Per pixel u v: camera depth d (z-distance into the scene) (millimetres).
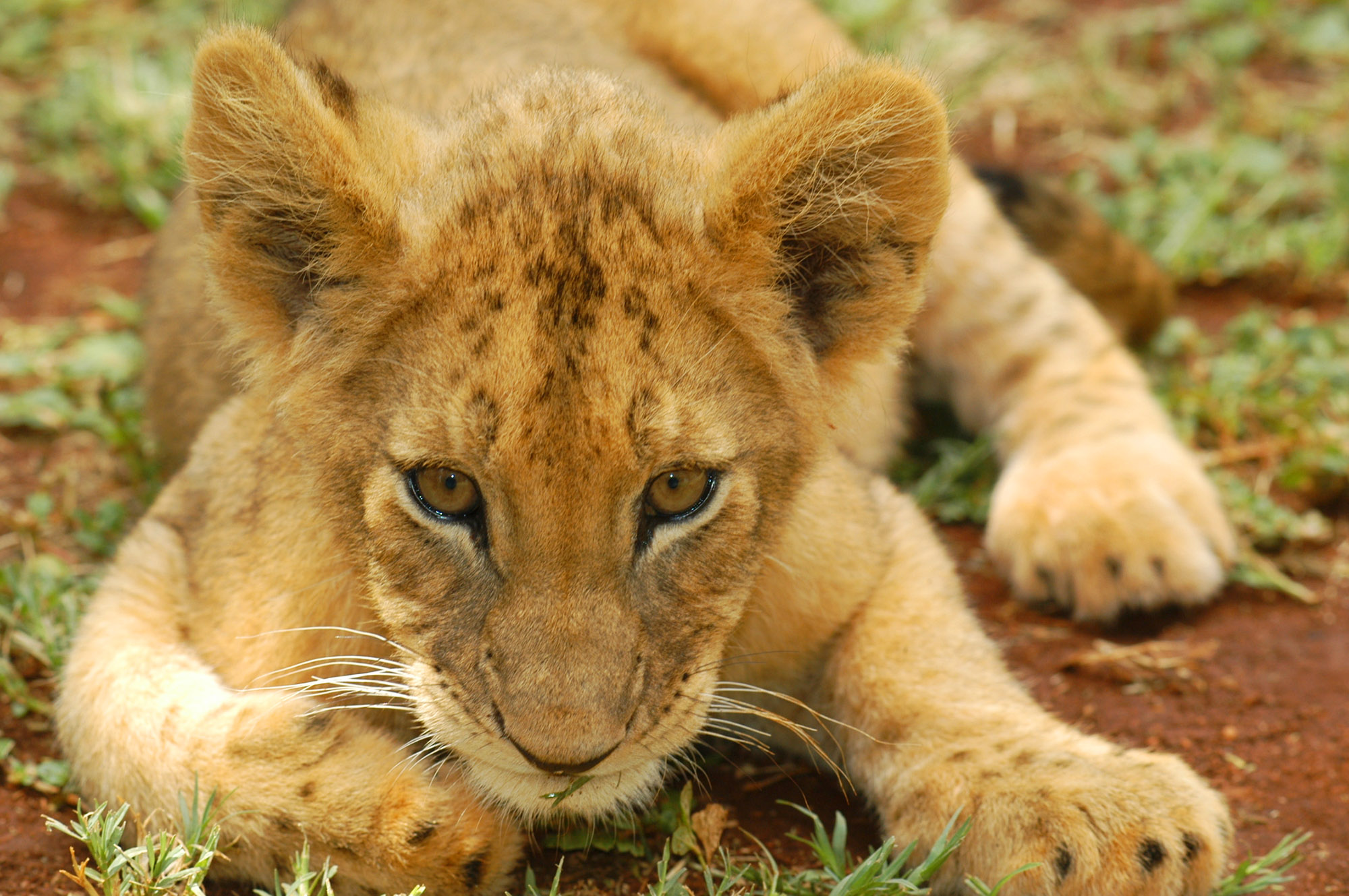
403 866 6254
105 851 6125
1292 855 6941
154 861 6078
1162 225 12602
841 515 7578
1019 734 7000
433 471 6160
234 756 6484
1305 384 10664
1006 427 10438
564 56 10094
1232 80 14586
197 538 7477
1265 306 12023
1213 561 8930
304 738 6496
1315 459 9836
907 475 10508
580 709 5832
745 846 6914
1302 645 8594
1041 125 14438
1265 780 7516
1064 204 11289
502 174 6441
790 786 7434
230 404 8047
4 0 15570
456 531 6238
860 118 6273
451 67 9633
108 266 12391
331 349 6496
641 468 6012
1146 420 9906
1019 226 11297
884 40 14297
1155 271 11320
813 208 6488
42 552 9133
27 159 13656
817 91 6191
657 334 6109
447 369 6074
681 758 7371
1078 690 8273
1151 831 6301
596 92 7246
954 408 11062
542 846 6816
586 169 6430
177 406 9312
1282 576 9180
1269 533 9422
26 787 7160
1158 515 8945
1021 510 9242
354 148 6180
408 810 6258
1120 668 8398
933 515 10117
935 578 7980
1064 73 14867
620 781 6387
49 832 6820
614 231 6215
